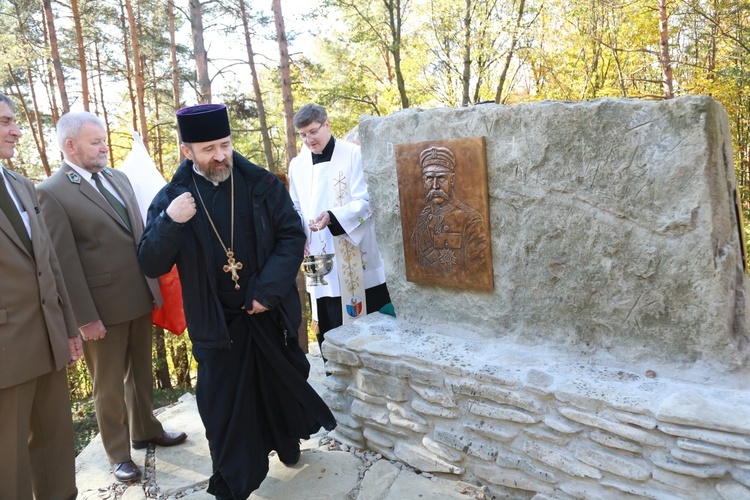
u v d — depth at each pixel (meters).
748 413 1.80
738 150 13.37
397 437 2.76
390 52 15.78
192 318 2.30
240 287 2.35
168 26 15.28
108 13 13.86
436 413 2.55
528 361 2.41
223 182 2.33
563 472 2.16
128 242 2.77
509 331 2.58
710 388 1.99
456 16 14.30
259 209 2.34
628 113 2.02
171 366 15.53
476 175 2.48
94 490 2.70
